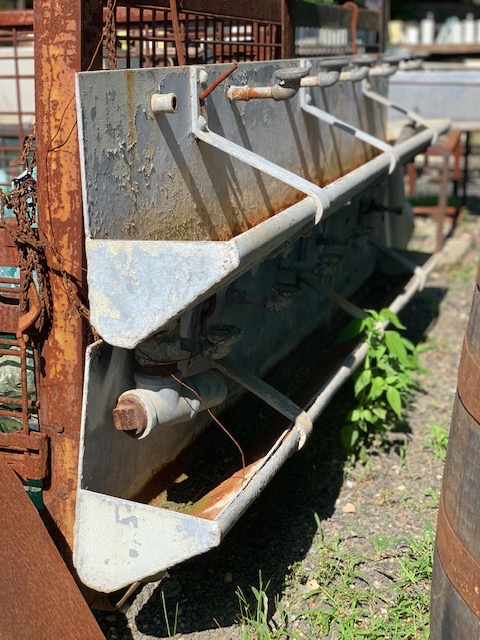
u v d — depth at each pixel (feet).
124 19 13.03
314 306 17.01
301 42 15.17
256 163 9.35
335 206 11.44
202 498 9.82
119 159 8.05
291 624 9.89
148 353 8.66
